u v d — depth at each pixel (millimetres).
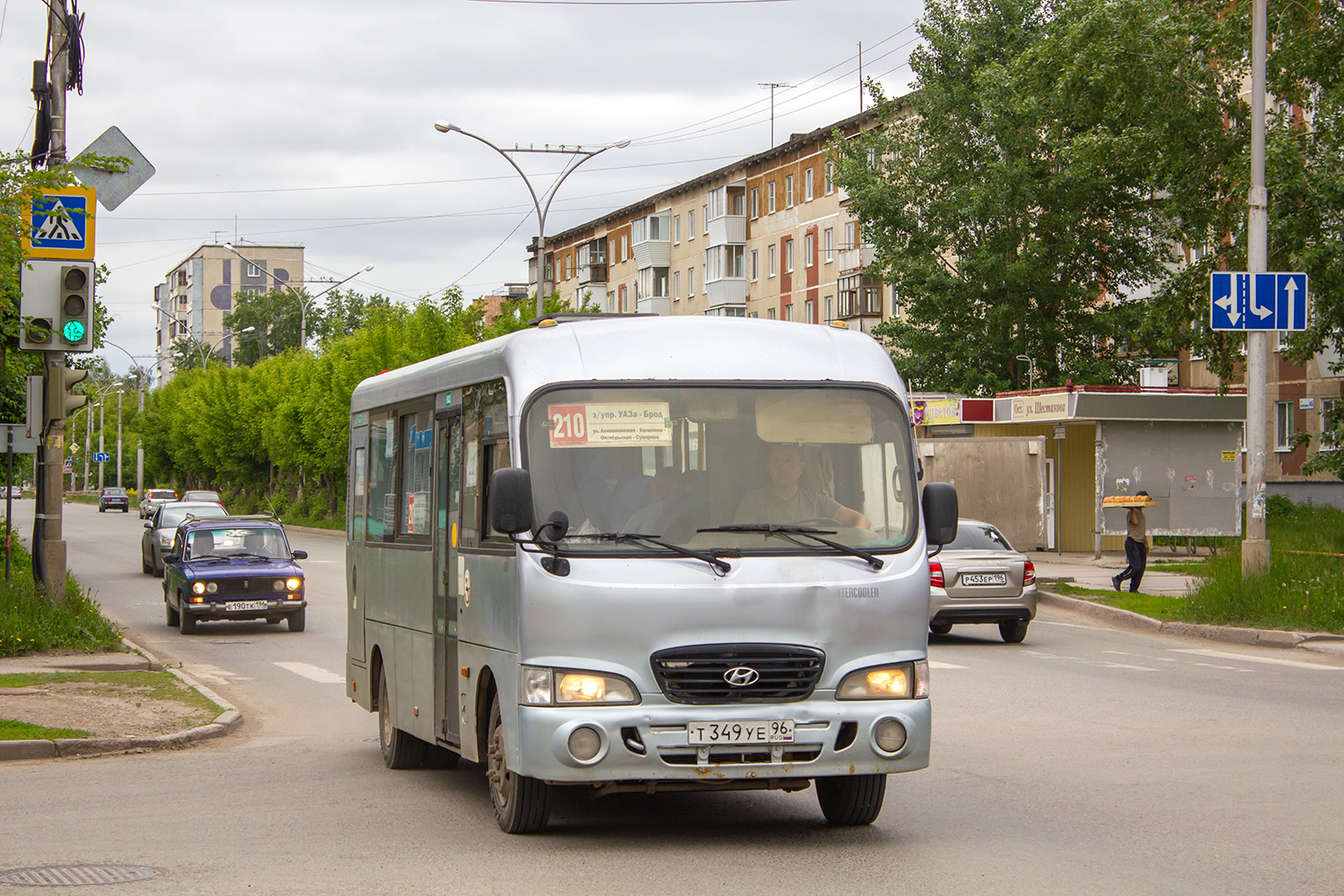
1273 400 48062
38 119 20406
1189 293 32250
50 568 20016
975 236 48906
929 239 49406
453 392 9586
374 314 63500
